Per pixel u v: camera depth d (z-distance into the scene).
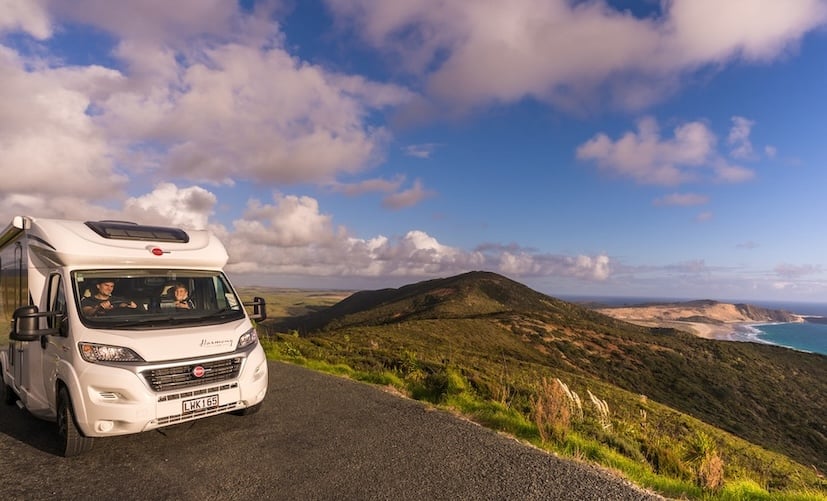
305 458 5.03
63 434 4.99
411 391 9.07
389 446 5.50
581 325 101.25
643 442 7.70
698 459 6.61
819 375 93.25
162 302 5.73
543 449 5.71
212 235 6.94
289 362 12.84
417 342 53.91
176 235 6.40
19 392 6.38
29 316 5.00
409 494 4.17
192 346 5.14
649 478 5.17
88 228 5.77
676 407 61.97
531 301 167.50
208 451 5.21
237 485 4.32
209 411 5.11
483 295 164.75
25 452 5.17
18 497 4.03
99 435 4.64
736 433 53.62
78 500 4.00
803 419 65.81
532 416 7.34
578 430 7.08
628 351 86.25
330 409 7.22
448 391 8.51
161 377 4.84
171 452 5.16
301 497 4.07
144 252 5.82
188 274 6.16
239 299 6.38
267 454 5.13
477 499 4.12
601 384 43.84
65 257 5.32
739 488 5.57
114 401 4.62
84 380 4.64
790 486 8.64
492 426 6.68
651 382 72.81
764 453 26.84
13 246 6.67
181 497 4.07
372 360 17.23
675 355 88.19
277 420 6.51
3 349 7.59
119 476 4.52
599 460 5.57
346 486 4.32
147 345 4.90
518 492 4.30
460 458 5.16
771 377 86.31
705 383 76.06
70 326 5.00
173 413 4.83
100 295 5.38
